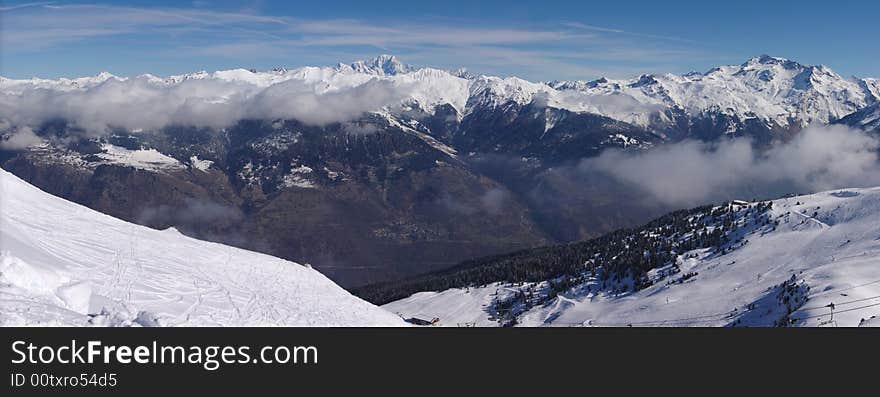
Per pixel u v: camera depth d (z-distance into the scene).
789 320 124.62
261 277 68.00
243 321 49.12
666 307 167.88
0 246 45.19
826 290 135.50
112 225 70.50
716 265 193.75
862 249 167.00
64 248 55.91
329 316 58.22
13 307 35.34
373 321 62.38
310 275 76.00
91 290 44.31
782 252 187.25
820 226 198.88
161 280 54.91
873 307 121.12
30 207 65.06
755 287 162.38
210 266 66.06
